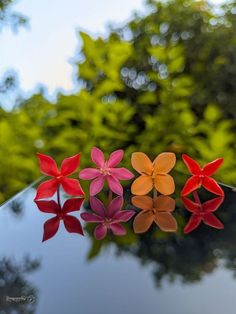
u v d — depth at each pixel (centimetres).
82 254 11
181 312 8
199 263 10
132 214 14
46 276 10
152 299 9
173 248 11
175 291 9
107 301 8
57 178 16
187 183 16
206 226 13
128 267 10
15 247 11
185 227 13
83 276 10
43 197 16
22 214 14
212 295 9
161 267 10
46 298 9
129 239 12
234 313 8
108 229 13
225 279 9
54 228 13
